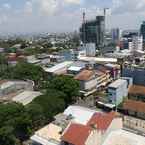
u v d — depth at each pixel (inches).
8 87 4790.8
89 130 2474.2
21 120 2898.6
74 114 3282.5
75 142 2384.4
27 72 5866.1
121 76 5703.7
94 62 7544.3
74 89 4195.4
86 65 6899.6
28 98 4229.8
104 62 7746.1
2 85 4899.1
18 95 4431.6
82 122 3021.7
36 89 5251.0
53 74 6190.9
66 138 2470.5
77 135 2453.2
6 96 4483.3
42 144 2655.0
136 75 5221.5
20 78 5797.2
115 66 6343.5
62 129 2817.4
